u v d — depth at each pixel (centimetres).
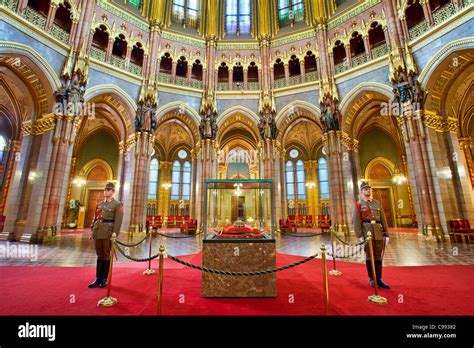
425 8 1396
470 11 1195
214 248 491
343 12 1847
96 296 463
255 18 2230
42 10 1490
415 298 448
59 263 756
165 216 2567
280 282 563
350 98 1720
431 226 1230
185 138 2734
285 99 1970
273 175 1850
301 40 2020
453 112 1426
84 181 2336
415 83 1363
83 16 1516
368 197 575
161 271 388
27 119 1391
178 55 2042
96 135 2417
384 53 1623
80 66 1430
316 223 2570
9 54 1172
